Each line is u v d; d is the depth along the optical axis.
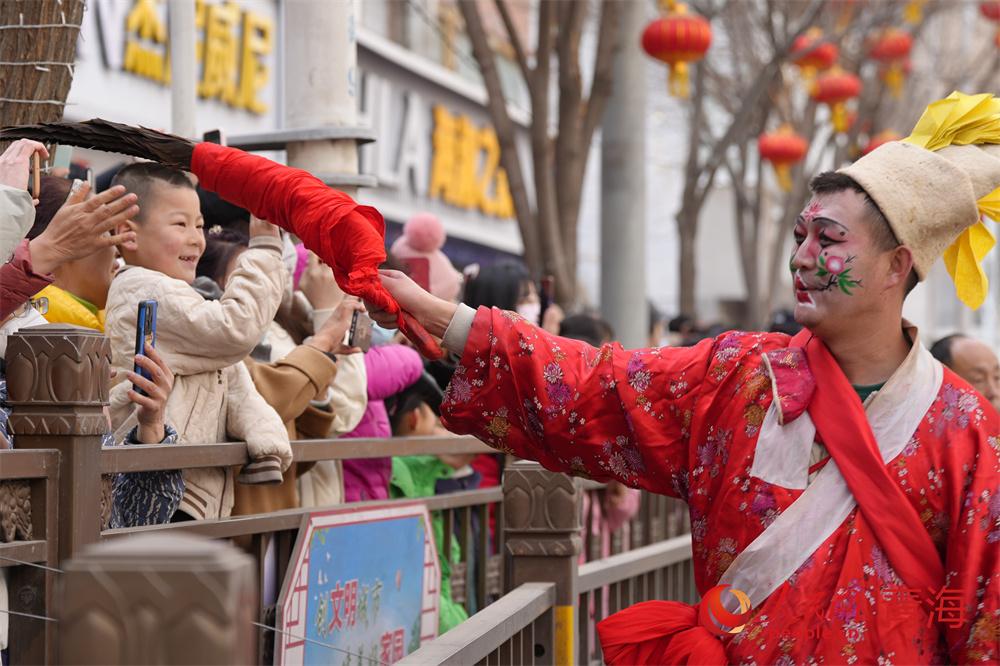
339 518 4.08
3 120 3.88
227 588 1.58
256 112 12.63
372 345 5.01
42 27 3.89
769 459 2.79
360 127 5.39
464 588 5.13
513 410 3.04
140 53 10.70
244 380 4.04
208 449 3.67
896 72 15.68
